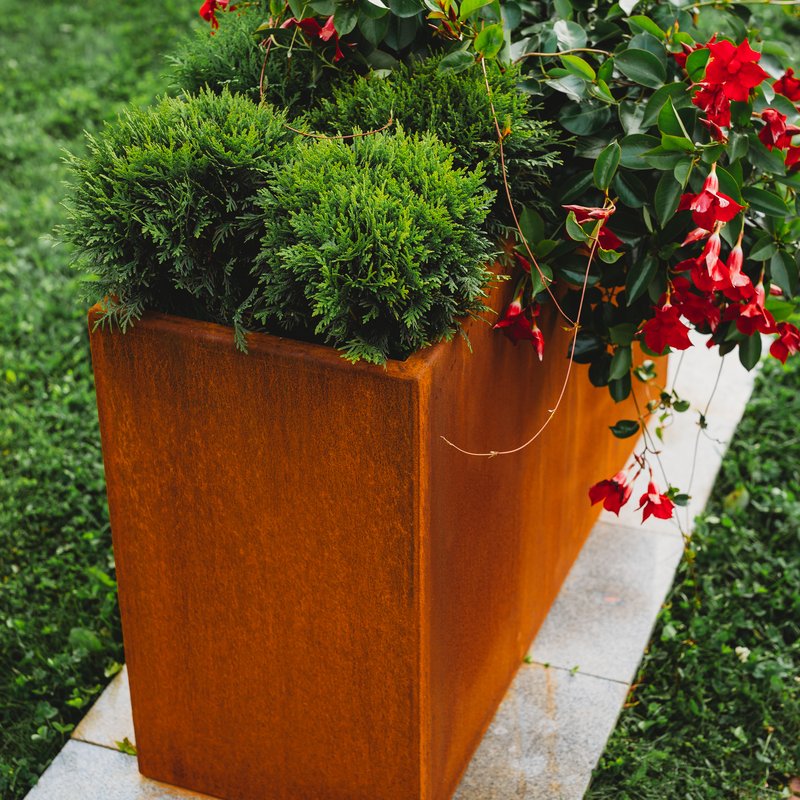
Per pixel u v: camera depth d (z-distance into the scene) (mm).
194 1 6461
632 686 2787
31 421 3660
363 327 1859
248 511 2031
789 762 2594
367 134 2033
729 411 3645
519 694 2709
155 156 1882
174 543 2137
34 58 6023
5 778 2584
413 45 2262
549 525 2748
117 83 5762
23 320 4137
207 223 1865
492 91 2102
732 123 2104
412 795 2238
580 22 2443
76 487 3432
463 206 1875
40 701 2775
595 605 2975
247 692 2264
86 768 2531
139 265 1931
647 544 3168
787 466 3484
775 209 2111
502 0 2326
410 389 1786
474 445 2102
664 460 3441
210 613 2193
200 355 1903
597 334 2395
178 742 2408
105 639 2930
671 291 2221
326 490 1942
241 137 1913
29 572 3148
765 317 2094
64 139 5355
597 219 2062
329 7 2088
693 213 1980
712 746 2623
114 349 1957
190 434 1994
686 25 2436
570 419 2711
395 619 2023
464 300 1938
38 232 4629
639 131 2191
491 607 2422
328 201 1819
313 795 2348
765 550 3176
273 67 2297
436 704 2191
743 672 2791
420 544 1928
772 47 2328
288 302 1870
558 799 2451
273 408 1901
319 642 2123
